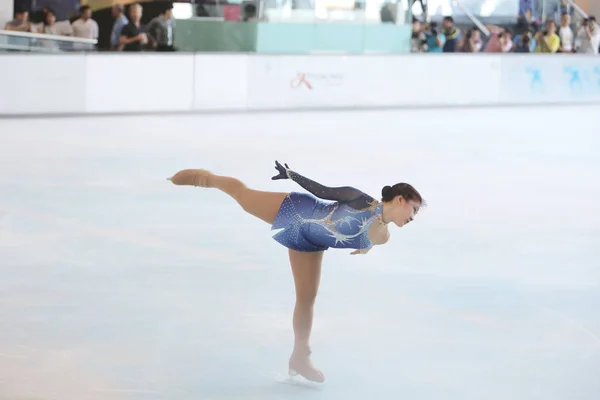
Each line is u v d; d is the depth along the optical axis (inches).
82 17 1425.9
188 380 394.6
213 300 512.4
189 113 1471.5
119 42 1462.8
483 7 1760.6
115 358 418.6
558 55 1790.1
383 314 497.4
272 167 976.3
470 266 605.9
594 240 692.7
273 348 437.1
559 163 1086.4
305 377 393.1
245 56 1499.8
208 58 1470.2
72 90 1371.8
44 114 1358.3
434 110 1642.5
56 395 374.3
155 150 1074.7
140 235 663.1
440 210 786.8
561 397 386.9
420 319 490.9
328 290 540.4
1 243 629.0
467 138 1284.4
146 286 536.4
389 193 361.4
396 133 1315.2
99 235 659.4
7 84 1323.8
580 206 827.4
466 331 472.7
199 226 697.0
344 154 1092.5
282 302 512.7
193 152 1068.5
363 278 568.4
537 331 476.1
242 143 1157.1
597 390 395.2
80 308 491.2
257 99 1526.8
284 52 1541.6
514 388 396.2
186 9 1494.8
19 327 456.8
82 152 1044.5
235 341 446.0
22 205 756.6
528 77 1766.7
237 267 584.1
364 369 414.3
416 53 1643.7
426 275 580.1
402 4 1643.7
